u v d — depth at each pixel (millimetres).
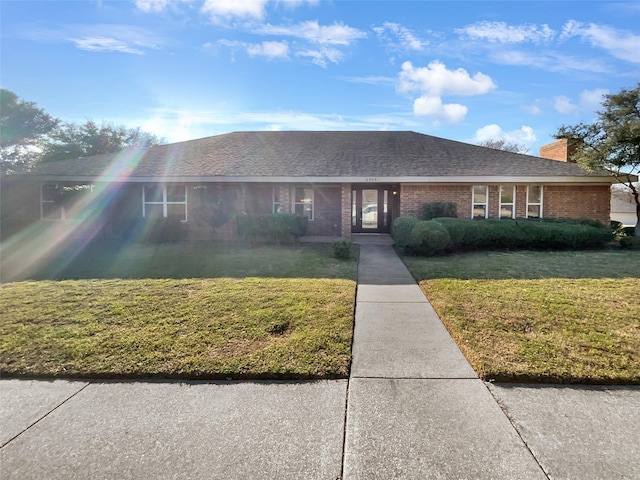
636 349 3516
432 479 1979
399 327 4320
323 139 16594
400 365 3330
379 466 2078
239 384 3023
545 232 10555
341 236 13578
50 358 3430
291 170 13125
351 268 7871
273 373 3119
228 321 4383
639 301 5129
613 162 12062
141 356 3449
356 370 3238
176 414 2611
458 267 7973
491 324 4258
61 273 7359
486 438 2309
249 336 3930
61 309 4895
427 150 14992
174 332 4051
